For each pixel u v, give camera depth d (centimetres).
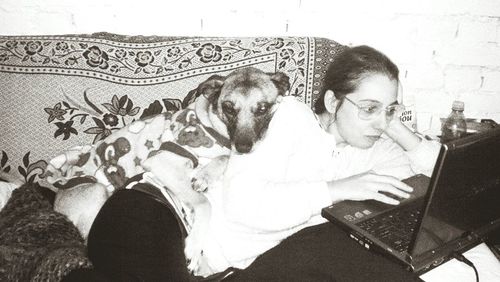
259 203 111
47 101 126
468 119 173
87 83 127
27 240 93
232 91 117
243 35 169
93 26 165
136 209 88
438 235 101
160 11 164
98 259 85
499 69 178
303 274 101
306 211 114
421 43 173
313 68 136
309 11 167
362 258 105
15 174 125
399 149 138
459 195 96
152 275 84
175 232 91
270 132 118
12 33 163
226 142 121
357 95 121
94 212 116
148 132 122
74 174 121
